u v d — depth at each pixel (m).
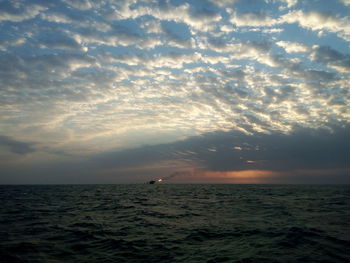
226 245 10.08
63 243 10.55
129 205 24.98
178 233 12.28
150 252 9.34
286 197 33.34
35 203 27.17
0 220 16.03
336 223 14.03
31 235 11.91
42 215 18.17
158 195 40.91
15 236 11.69
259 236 11.27
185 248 9.77
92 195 40.97
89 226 14.04
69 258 8.77
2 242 10.61
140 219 16.44
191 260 8.41
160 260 8.48
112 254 9.16
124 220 16.06
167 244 10.35
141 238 11.35
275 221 14.91
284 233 11.59
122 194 44.00
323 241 10.23
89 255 9.07
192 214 18.44
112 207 23.25
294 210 19.56
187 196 37.97
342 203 24.86
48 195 40.81
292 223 14.08
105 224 14.68
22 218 16.80
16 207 23.27
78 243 10.55
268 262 8.00
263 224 14.00
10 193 46.47
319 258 8.32
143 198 34.34
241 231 12.37
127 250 9.60
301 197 33.25
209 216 17.45
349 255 8.63
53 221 15.66
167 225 14.33
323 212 18.45
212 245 10.13
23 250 9.56
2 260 8.50
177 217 17.16
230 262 8.08
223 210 20.42
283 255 8.65
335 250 9.14
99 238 11.35
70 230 12.96
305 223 14.04
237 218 16.33
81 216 17.73
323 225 13.42
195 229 13.12
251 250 9.29
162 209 21.56
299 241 10.30
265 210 19.88
